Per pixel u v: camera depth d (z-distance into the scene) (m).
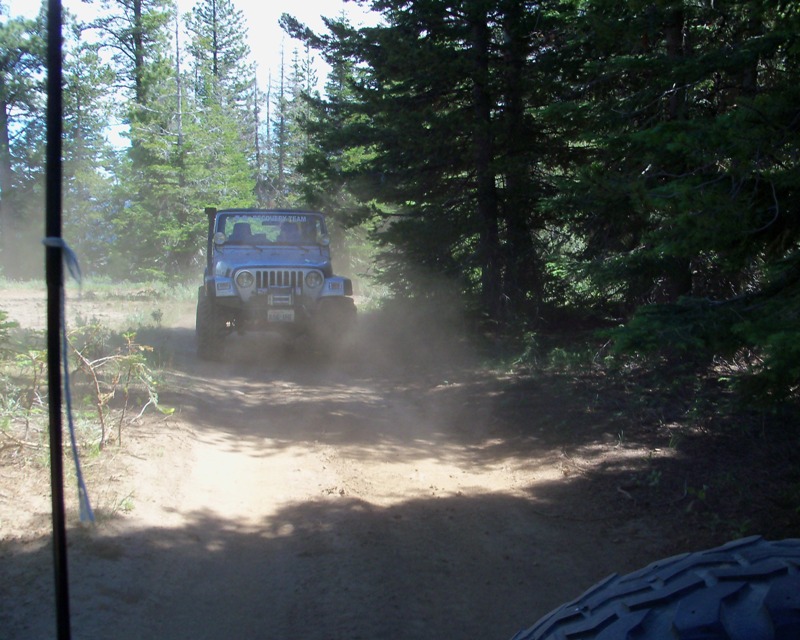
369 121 15.11
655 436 7.70
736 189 5.81
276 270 12.15
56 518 2.20
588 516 6.04
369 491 6.52
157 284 29.80
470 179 14.03
